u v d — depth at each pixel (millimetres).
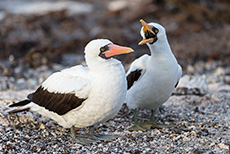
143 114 11914
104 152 9008
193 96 13484
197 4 29703
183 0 29938
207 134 9984
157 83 10016
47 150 9180
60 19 30344
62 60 22500
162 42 9695
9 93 14523
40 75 19469
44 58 21828
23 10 32281
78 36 26781
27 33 26750
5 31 26719
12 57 22750
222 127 10508
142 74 10242
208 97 13266
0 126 10219
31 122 10641
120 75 8867
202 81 14828
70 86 8945
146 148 9195
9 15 30109
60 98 9148
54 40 26312
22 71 20281
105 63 8836
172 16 29594
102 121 9391
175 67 10008
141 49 24234
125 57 22188
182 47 23109
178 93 13781
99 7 36000
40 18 29922
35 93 9914
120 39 25703
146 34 9734
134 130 10422
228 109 12172
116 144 9477
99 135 9984
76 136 9812
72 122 9422
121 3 34562
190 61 21375
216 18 28703
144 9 30766
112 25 28859
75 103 8953
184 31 26719
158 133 10156
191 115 11727
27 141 9586
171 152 8961
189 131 10219
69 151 9125
